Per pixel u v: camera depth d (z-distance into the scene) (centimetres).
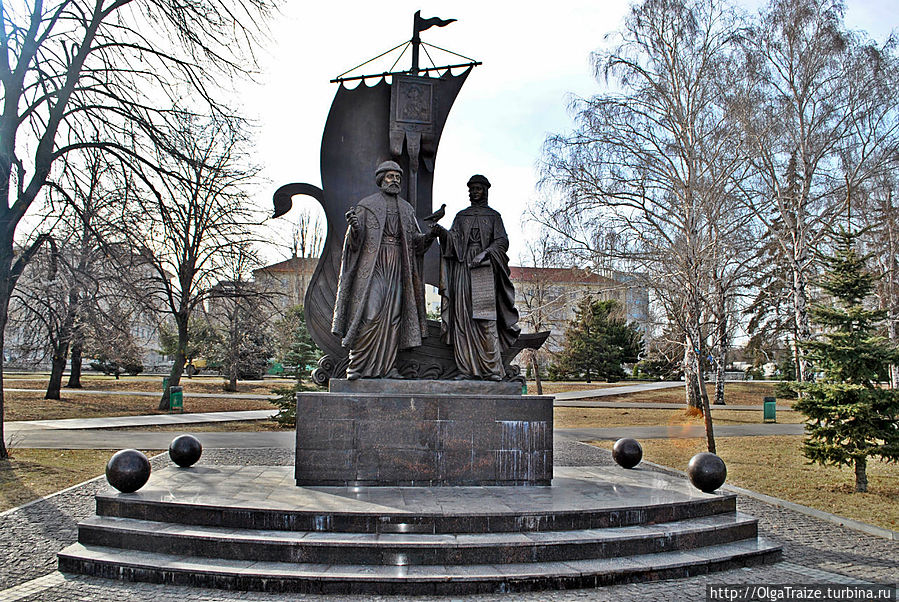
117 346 2898
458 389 960
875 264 3000
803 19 2491
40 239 1711
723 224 2625
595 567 664
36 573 672
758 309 3712
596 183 2711
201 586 630
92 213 1712
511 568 655
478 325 999
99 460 1454
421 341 996
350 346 954
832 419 1262
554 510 741
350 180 1096
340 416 895
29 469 1319
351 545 659
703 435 2184
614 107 2711
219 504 739
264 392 4109
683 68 2577
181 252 2945
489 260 1008
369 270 966
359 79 1114
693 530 751
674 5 2547
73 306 2581
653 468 1129
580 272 3138
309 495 809
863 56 2448
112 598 599
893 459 1230
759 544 771
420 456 902
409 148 1091
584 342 4969
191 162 1585
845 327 1282
